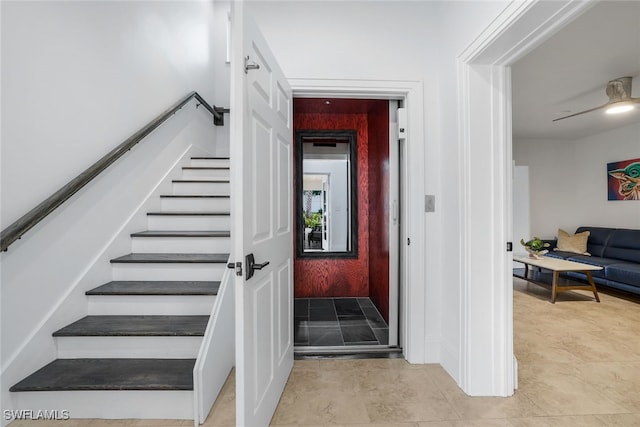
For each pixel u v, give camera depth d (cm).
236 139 115
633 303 341
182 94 322
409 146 202
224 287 181
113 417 146
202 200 268
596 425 145
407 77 200
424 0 201
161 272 203
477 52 156
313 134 348
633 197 437
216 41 423
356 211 354
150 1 260
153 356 165
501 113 167
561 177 523
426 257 201
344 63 198
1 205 135
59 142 166
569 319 290
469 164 167
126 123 227
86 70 187
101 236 195
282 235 173
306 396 167
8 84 138
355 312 304
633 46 232
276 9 197
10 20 139
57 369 153
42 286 154
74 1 177
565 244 476
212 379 158
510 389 167
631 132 439
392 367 198
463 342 171
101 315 183
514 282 436
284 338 177
